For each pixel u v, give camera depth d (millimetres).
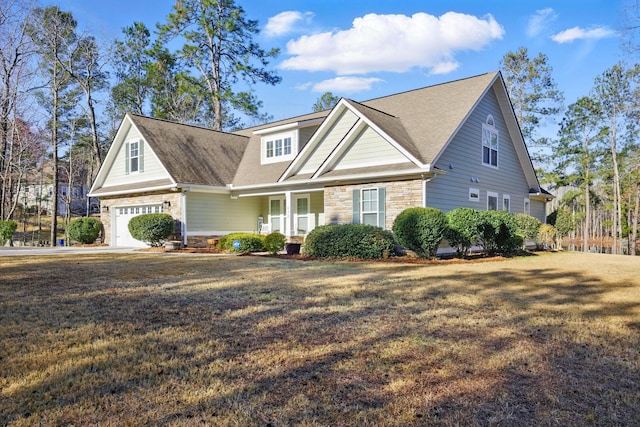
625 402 3102
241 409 2961
